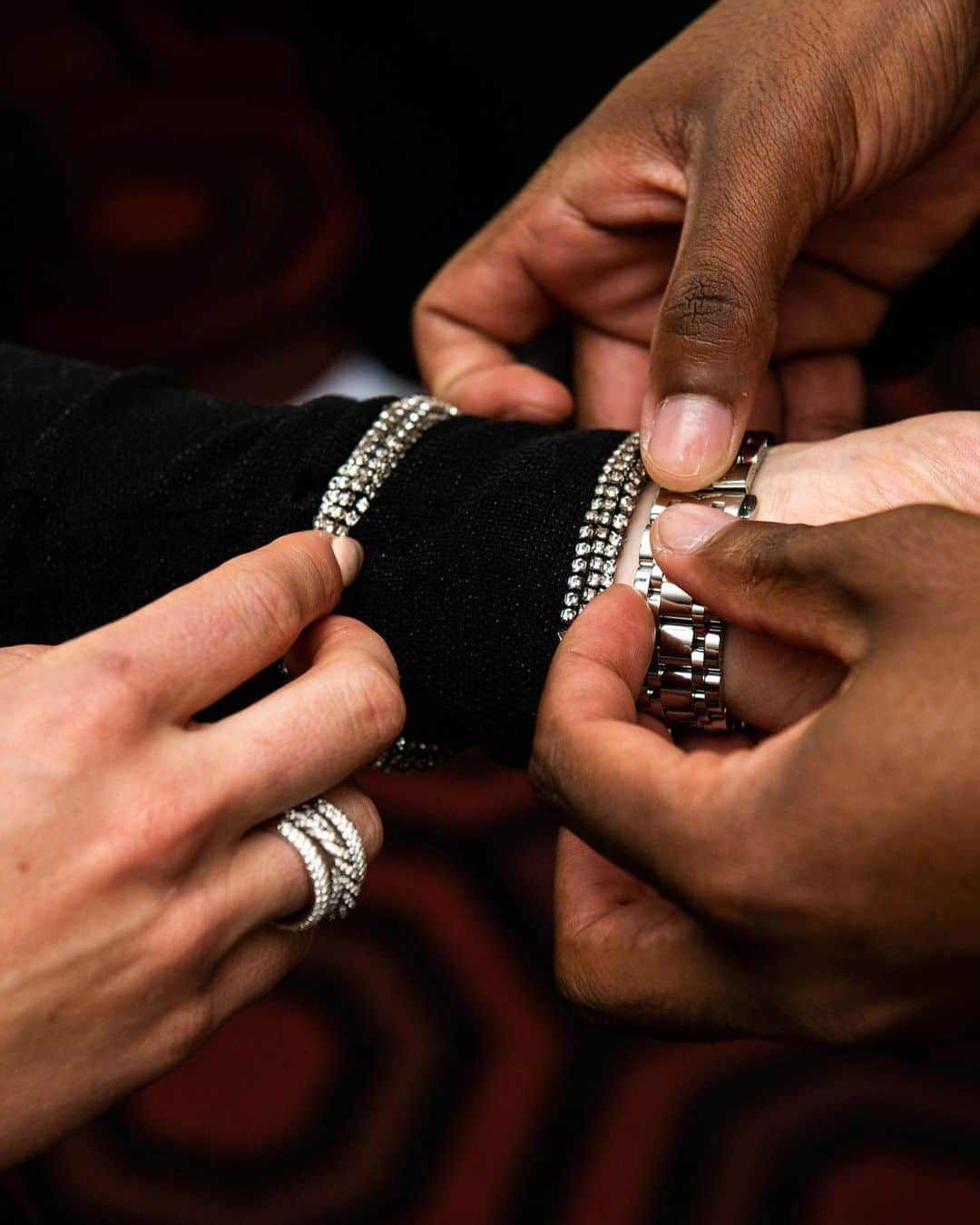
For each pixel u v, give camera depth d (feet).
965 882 1.42
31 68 4.75
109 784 1.51
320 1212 2.31
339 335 3.76
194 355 3.73
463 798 2.87
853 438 1.70
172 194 4.22
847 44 1.81
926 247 2.02
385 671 1.60
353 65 3.23
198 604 1.55
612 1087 2.42
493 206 2.87
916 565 1.45
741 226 1.74
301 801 1.57
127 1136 2.38
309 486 1.73
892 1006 1.47
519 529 1.68
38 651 1.60
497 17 2.40
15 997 1.50
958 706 1.41
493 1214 2.31
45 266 4.00
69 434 1.74
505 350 2.10
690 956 1.54
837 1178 2.32
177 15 4.96
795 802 1.44
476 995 2.55
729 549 1.53
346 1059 2.46
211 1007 1.58
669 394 1.70
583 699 1.55
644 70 1.91
